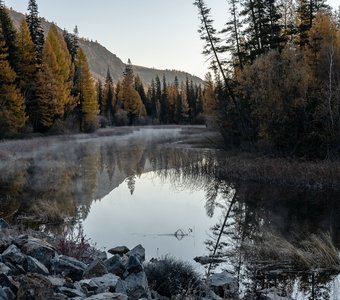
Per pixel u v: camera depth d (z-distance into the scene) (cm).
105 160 3406
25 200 1802
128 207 1758
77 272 747
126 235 1322
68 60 6581
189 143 4884
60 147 4438
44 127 5347
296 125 2714
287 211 1680
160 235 1331
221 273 926
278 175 2264
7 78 4309
